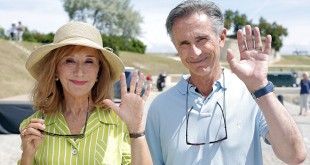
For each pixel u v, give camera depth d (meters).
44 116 2.87
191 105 2.86
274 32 76.88
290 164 2.53
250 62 2.58
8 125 10.44
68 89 2.78
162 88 29.34
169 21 2.80
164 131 2.90
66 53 2.76
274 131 2.47
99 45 2.84
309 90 16.23
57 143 2.71
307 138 10.16
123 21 67.94
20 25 48.12
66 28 2.83
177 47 2.81
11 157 8.10
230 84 2.87
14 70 34.81
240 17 54.16
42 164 2.69
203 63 2.76
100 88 2.92
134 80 2.66
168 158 2.89
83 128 2.77
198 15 2.71
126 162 2.76
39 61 2.92
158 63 57.28
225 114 2.79
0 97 25.81
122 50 66.56
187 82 2.95
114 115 2.87
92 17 67.06
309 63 79.19
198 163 2.77
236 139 2.75
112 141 2.76
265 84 2.50
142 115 2.64
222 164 2.74
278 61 77.69
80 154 2.69
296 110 18.48
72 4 65.38
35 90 2.92
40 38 57.66
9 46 42.28
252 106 2.80
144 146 2.64
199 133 2.80
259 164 2.77
